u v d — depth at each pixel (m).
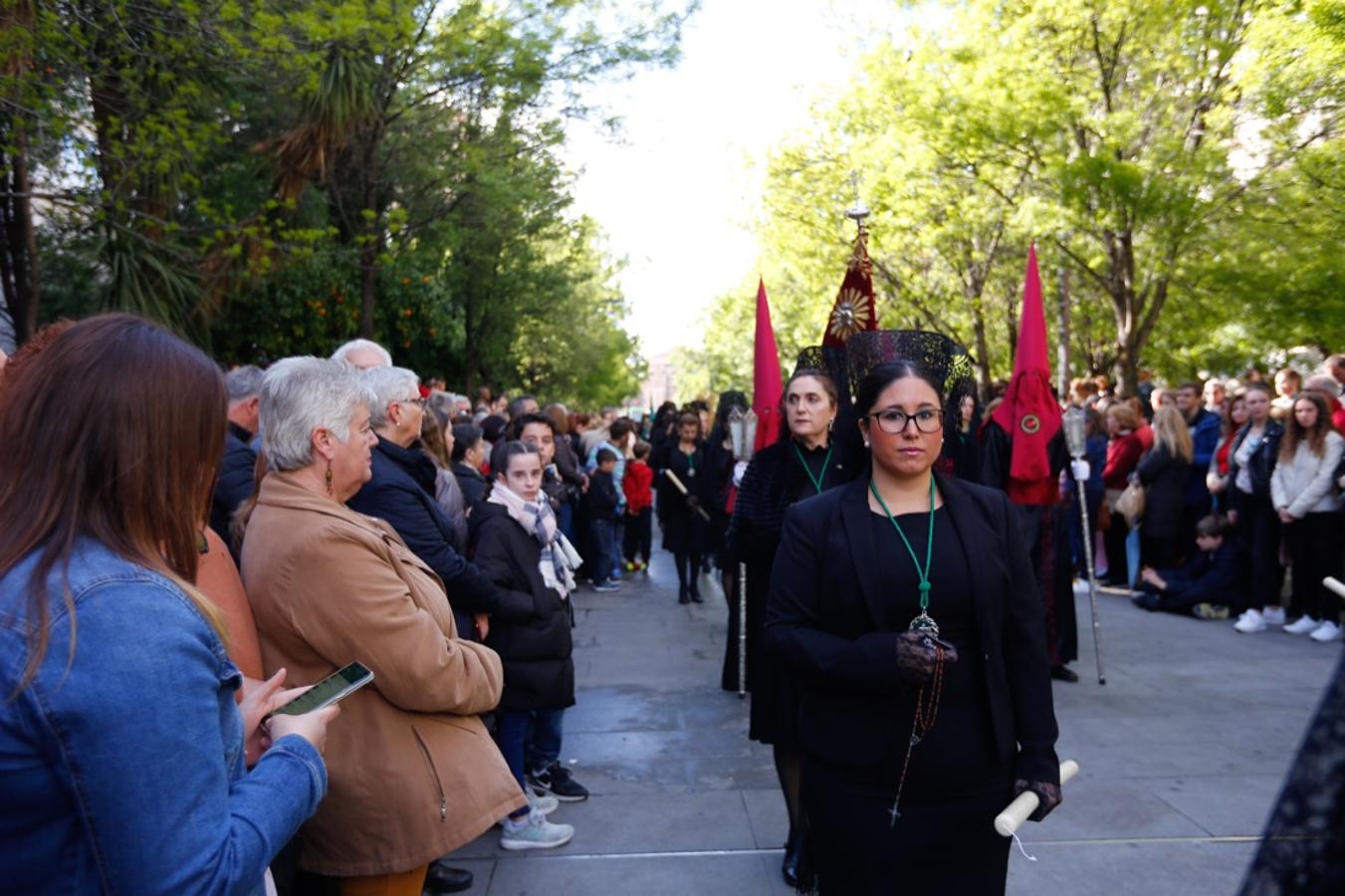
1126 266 13.66
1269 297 11.81
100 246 8.93
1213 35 11.62
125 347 1.41
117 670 1.24
